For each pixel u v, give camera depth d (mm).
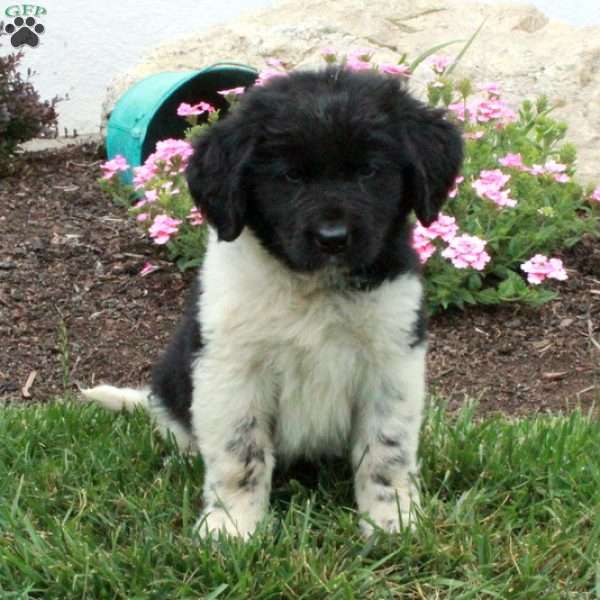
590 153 2248
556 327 1843
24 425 1488
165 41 2738
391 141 1335
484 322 1850
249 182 1338
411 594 1249
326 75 1367
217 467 1366
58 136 2758
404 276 1349
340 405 1390
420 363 1370
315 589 1234
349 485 1415
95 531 1322
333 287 1331
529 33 2555
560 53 2453
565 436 1437
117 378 1754
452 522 1315
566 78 2391
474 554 1283
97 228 2082
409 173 1353
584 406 1667
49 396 1712
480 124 1983
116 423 1507
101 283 1936
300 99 1325
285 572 1248
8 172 2318
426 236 1772
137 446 1454
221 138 1350
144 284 1937
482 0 2732
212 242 1395
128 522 1330
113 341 1821
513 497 1372
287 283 1329
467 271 1846
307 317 1336
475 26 2604
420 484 1383
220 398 1356
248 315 1336
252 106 1342
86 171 2375
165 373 1471
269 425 1393
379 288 1335
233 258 1351
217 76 2332
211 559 1256
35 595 1244
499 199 1853
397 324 1345
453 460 1415
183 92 2357
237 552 1261
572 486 1369
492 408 1673
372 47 2547
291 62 2512
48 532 1302
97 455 1423
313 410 1387
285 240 1316
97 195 2215
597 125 2299
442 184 1375
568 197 1931
